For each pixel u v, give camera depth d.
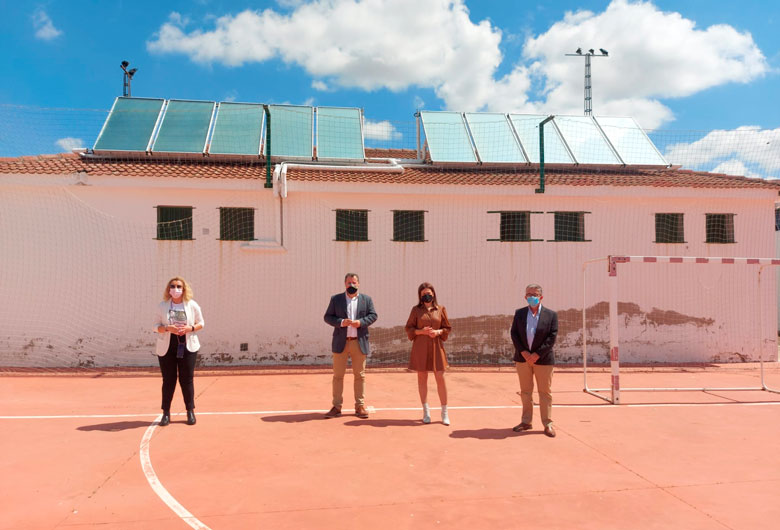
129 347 11.51
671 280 13.16
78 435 6.05
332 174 12.58
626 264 13.02
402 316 12.30
